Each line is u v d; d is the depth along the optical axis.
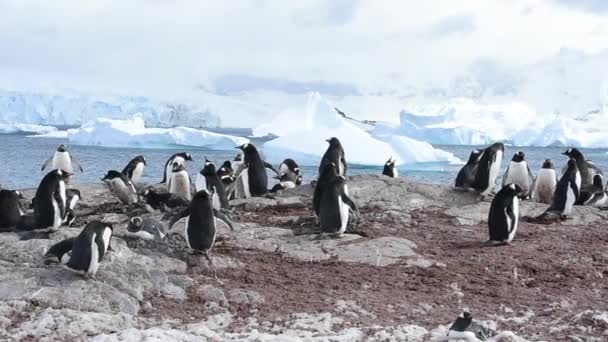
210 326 7.99
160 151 61.31
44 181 11.21
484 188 15.25
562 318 8.40
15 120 105.81
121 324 7.79
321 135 47.91
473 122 76.75
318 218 12.79
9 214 11.34
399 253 11.01
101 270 9.11
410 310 8.73
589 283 9.91
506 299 9.21
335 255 10.96
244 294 9.02
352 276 10.03
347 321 8.24
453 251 11.45
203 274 9.89
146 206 13.89
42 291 8.30
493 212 11.73
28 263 9.42
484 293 9.44
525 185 16.44
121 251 9.99
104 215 13.73
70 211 12.29
